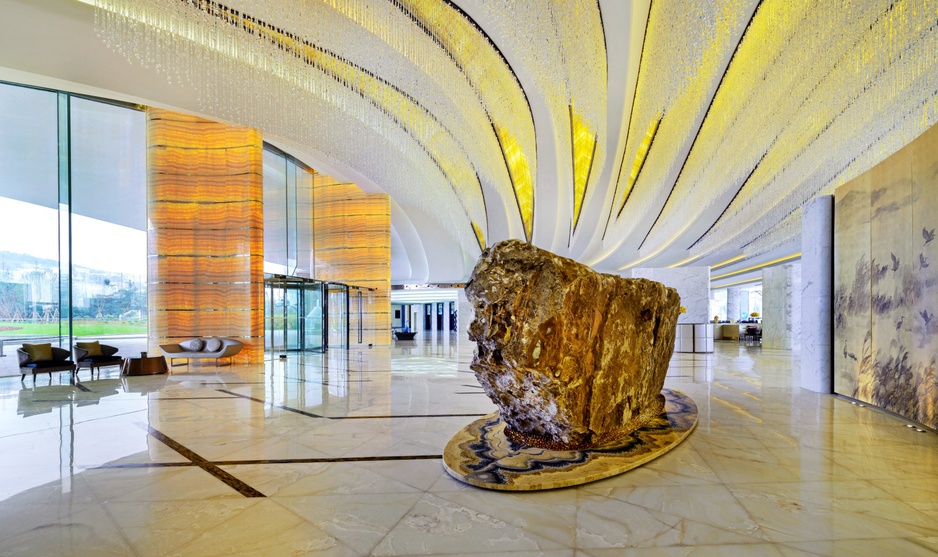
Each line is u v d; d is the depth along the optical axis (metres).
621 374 4.82
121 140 12.45
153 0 6.29
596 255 25.17
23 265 11.02
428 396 7.54
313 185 20.47
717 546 2.68
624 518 3.03
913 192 5.75
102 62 7.52
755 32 8.19
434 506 3.24
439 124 12.29
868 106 9.70
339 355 15.35
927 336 5.47
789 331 17.83
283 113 10.20
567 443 4.35
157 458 4.37
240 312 12.22
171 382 9.20
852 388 7.27
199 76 8.24
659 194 15.35
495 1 6.96
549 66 8.52
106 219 12.22
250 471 4.00
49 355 9.44
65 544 2.76
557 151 12.57
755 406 6.71
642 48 8.85
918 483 3.67
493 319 4.02
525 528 2.90
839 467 4.04
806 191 14.02
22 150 11.06
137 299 12.64
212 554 2.63
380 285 19.78
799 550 2.64
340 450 4.59
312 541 2.77
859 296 7.07
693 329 15.98
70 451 4.60
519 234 20.41
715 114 11.07
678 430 5.05
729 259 24.14
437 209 18.67
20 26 6.54
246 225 12.25
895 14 7.05
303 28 7.51
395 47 8.16
